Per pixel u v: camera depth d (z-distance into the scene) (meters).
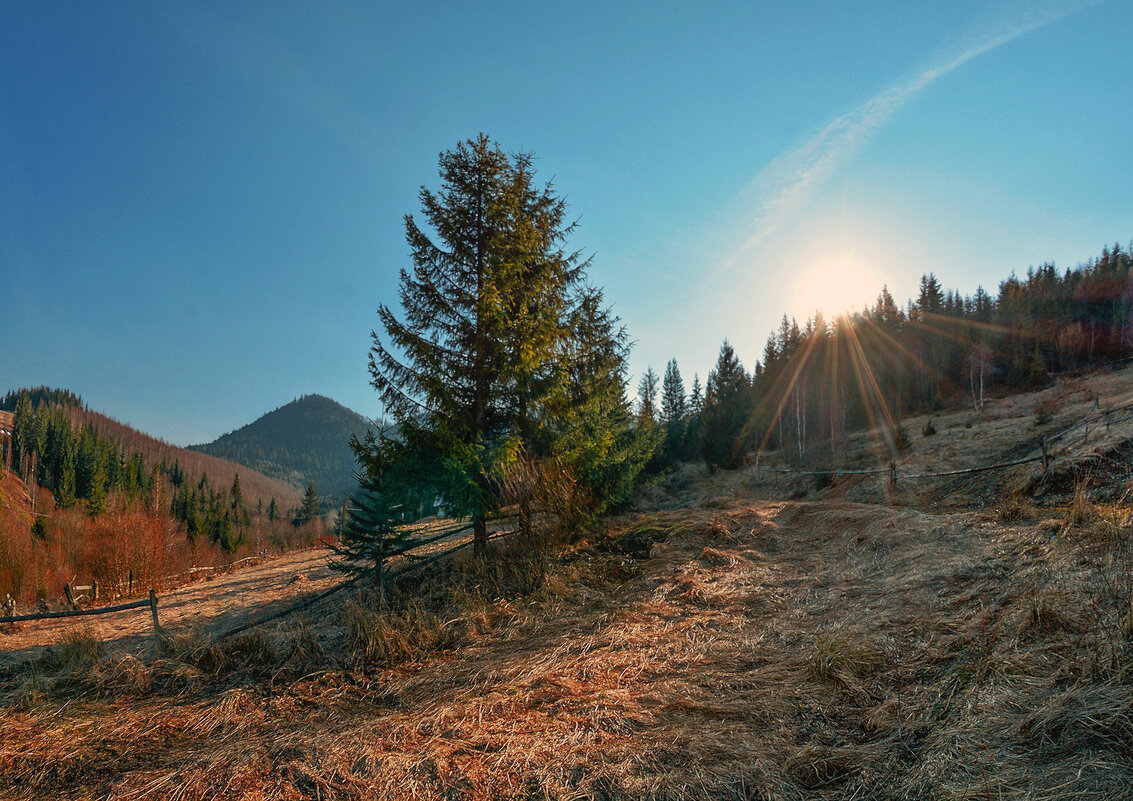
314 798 3.18
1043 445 10.28
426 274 9.68
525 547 9.07
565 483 9.64
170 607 12.24
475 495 8.86
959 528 6.98
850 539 8.16
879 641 4.22
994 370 46.16
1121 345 43.06
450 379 9.45
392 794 3.15
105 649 6.97
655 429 15.82
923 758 2.80
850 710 3.46
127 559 17.52
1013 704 2.98
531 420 9.73
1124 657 2.94
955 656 3.73
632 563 8.85
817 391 42.56
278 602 10.87
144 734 4.27
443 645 5.98
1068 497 8.63
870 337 56.25
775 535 9.70
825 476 24.39
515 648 5.62
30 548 18.58
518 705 4.12
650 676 4.49
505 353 9.31
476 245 10.06
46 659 6.38
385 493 8.77
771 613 5.71
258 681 5.23
